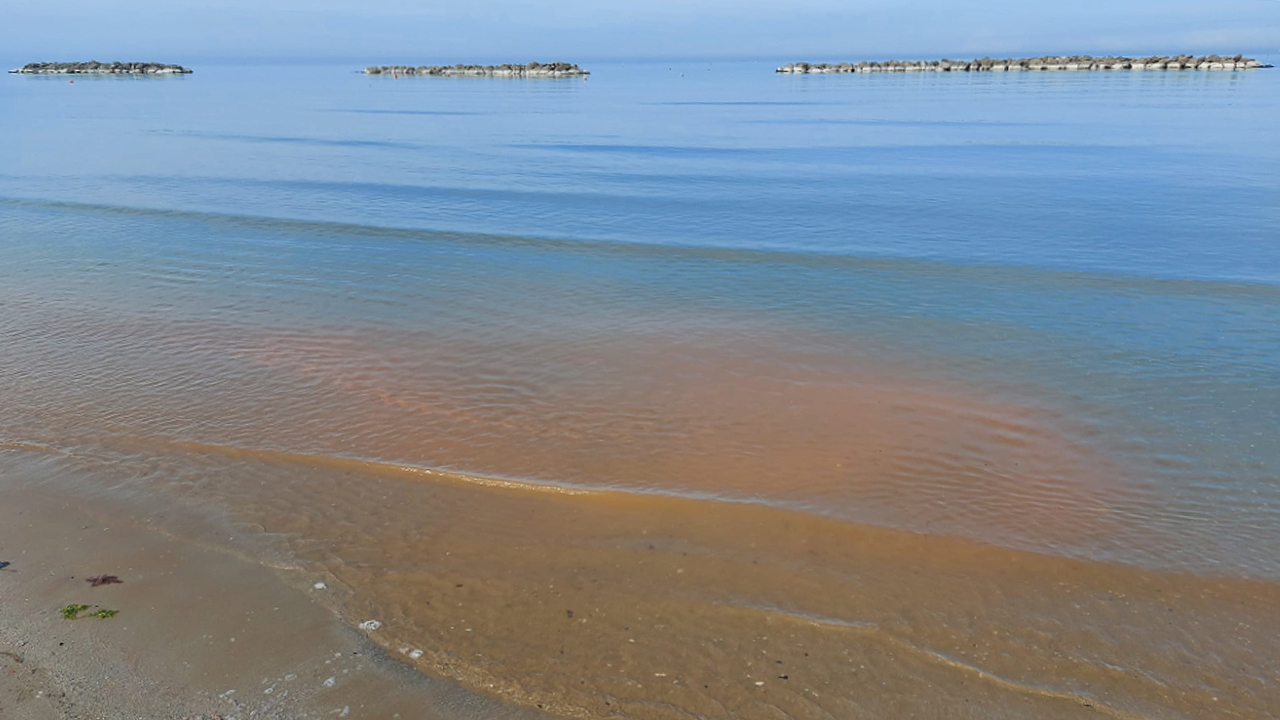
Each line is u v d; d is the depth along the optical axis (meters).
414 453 7.64
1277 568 6.00
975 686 4.80
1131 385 9.13
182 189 21.55
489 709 4.56
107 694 4.66
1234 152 26.98
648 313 11.67
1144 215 17.52
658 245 15.52
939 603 5.55
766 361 9.90
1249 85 66.94
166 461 7.45
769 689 4.74
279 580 5.73
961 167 25.25
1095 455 7.64
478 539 6.27
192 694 4.66
